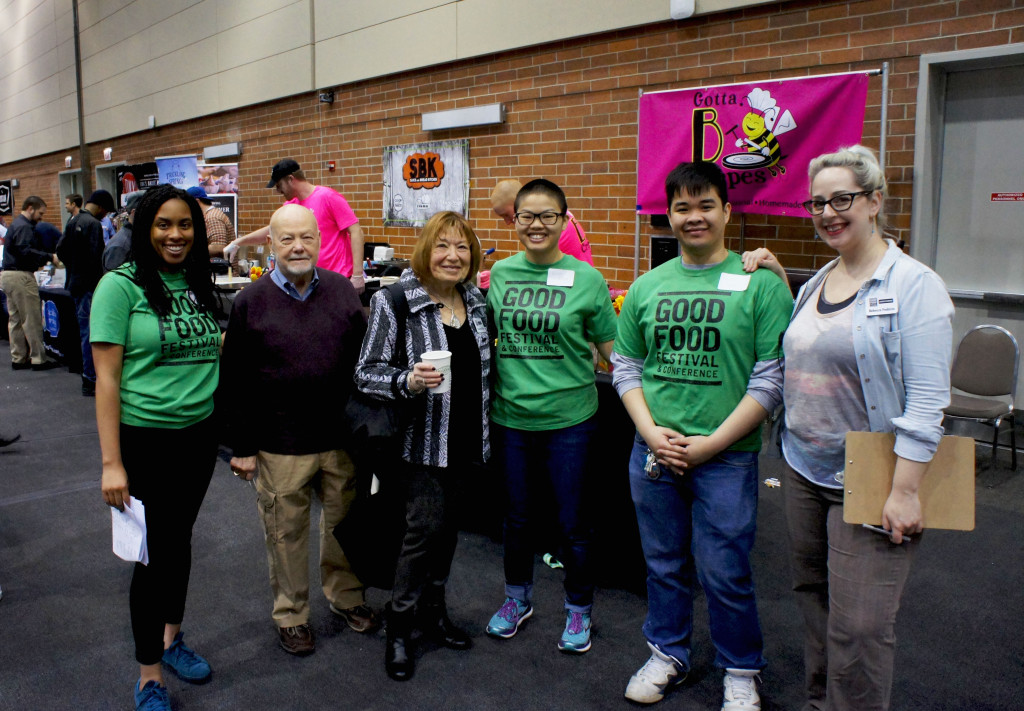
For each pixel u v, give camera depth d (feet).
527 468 8.52
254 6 28.60
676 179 7.11
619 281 18.26
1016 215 13.93
